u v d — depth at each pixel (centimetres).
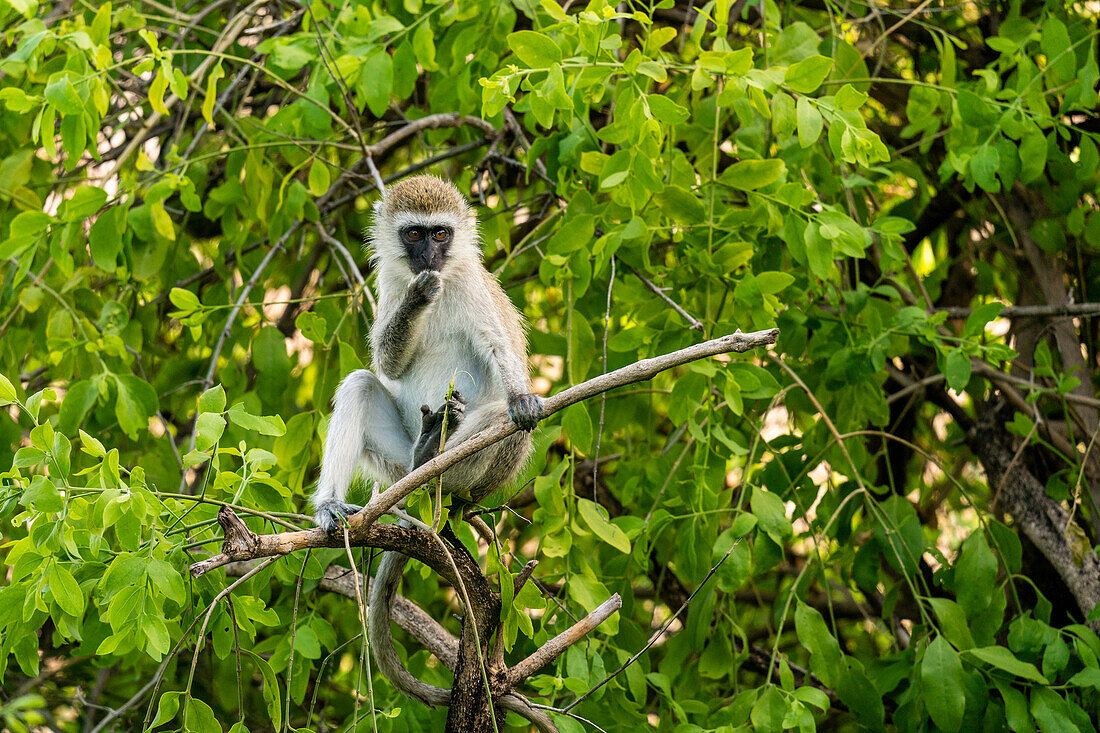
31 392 1248
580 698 783
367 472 920
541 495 866
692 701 932
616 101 861
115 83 1005
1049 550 1127
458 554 781
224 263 1177
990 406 1243
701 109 1038
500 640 773
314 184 1043
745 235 960
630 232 859
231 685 1162
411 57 1020
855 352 1006
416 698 838
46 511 659
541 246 1127
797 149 1009
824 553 1211
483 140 1217
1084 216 1253
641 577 1186
